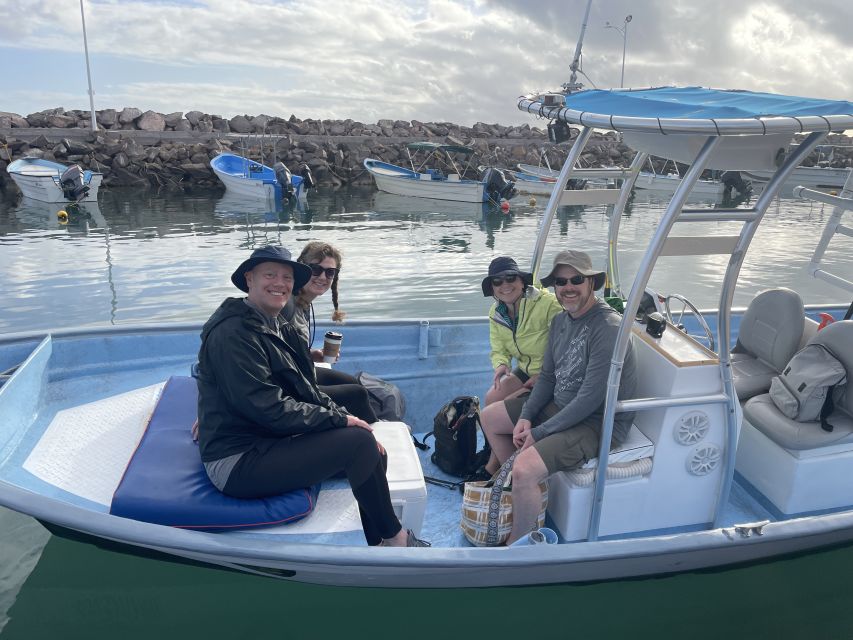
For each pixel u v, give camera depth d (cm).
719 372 271
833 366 295
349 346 427
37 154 2214
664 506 287
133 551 270
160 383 371
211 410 244
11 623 262
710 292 995
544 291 340
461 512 301
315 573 253
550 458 264
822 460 300
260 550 226
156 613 272
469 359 439
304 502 253
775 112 221
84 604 273
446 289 991
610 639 273
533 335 337
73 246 1260
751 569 297
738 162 233
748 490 329
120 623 266
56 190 1814
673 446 278
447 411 349
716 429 281
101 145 2322
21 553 296
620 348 245
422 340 430
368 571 243
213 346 237
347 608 275
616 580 281
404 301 920
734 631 275
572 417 270
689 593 292
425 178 2244
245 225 1584
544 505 276
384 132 3050
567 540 281
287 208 1927
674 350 281
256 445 246
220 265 1111
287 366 249
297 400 258
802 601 291
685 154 237
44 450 298
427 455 376
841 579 304
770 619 282
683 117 222
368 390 356
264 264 247
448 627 277
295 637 269
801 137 333
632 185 359
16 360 363
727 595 294
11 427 306
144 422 324
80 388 364
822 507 309
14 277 1007
